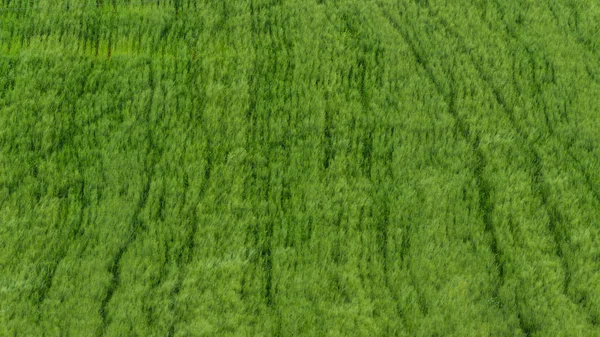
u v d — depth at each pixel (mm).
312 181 21422
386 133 22328
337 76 23250
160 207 20891
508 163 21938
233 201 20984
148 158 21484
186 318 19562
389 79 23297
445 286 20172
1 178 20891
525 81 23297
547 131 22453
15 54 23016
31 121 21781
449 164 21828
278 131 22141
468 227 20953
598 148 22188
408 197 21250
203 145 21766
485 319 19844
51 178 21047
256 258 20328
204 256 20266
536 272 20406
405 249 20625
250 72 23172
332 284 20078
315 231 20703
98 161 21375
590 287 20234
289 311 19688
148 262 20125
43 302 19516
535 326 19812
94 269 19953
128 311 19500
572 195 21438
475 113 22719
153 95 22500
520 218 21047
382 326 19625
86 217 20609
